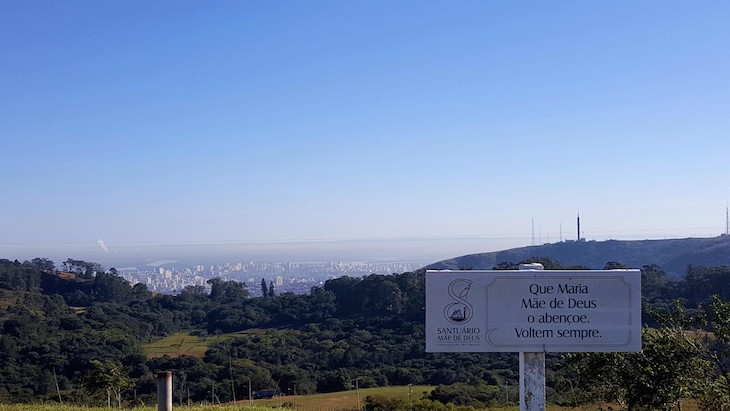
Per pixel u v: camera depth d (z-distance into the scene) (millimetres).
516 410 20109
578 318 8562
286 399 28266
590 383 11008
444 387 27578
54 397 21688
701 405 10141
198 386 30391
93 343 38156
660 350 10219
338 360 36969
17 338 37281
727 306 10133
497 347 8586
